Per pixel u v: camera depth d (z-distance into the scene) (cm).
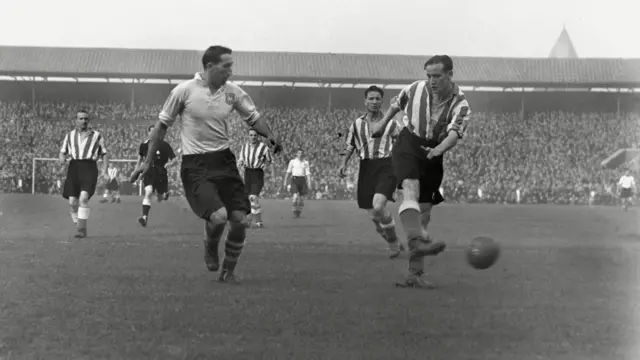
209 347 471
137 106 6738
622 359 459
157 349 465
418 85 779
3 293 681
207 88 761
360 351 464
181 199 3984
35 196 4066
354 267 927
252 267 916
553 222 2312
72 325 538
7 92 6738
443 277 841
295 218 2269
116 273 836
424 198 803
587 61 7038
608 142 6481
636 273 909
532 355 467
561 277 863
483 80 6869
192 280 782
